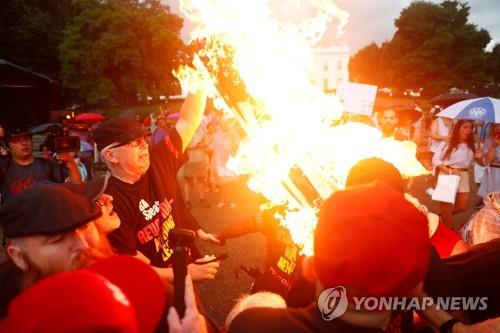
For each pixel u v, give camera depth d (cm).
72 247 120
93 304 74
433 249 139
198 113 255
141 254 206
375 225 88
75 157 681
